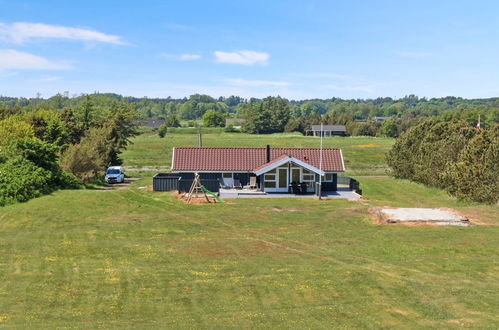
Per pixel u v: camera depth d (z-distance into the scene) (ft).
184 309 45.42
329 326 41.63
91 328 40.60
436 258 62.90
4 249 66.08
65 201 104.73
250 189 135.54
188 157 139.23
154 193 125.80
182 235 75.82
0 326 40.60
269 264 59.93
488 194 112.98
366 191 149.48
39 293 48.91
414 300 47.91
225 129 566.36
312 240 72.79
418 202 124.26
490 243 70.49
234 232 78.23
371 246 69.00
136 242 71.00
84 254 63.93
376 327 41.42
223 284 52.34
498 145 115.55
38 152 130.21
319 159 138.51
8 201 101.65
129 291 49.96
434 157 153.99
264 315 44.06
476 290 50.80
